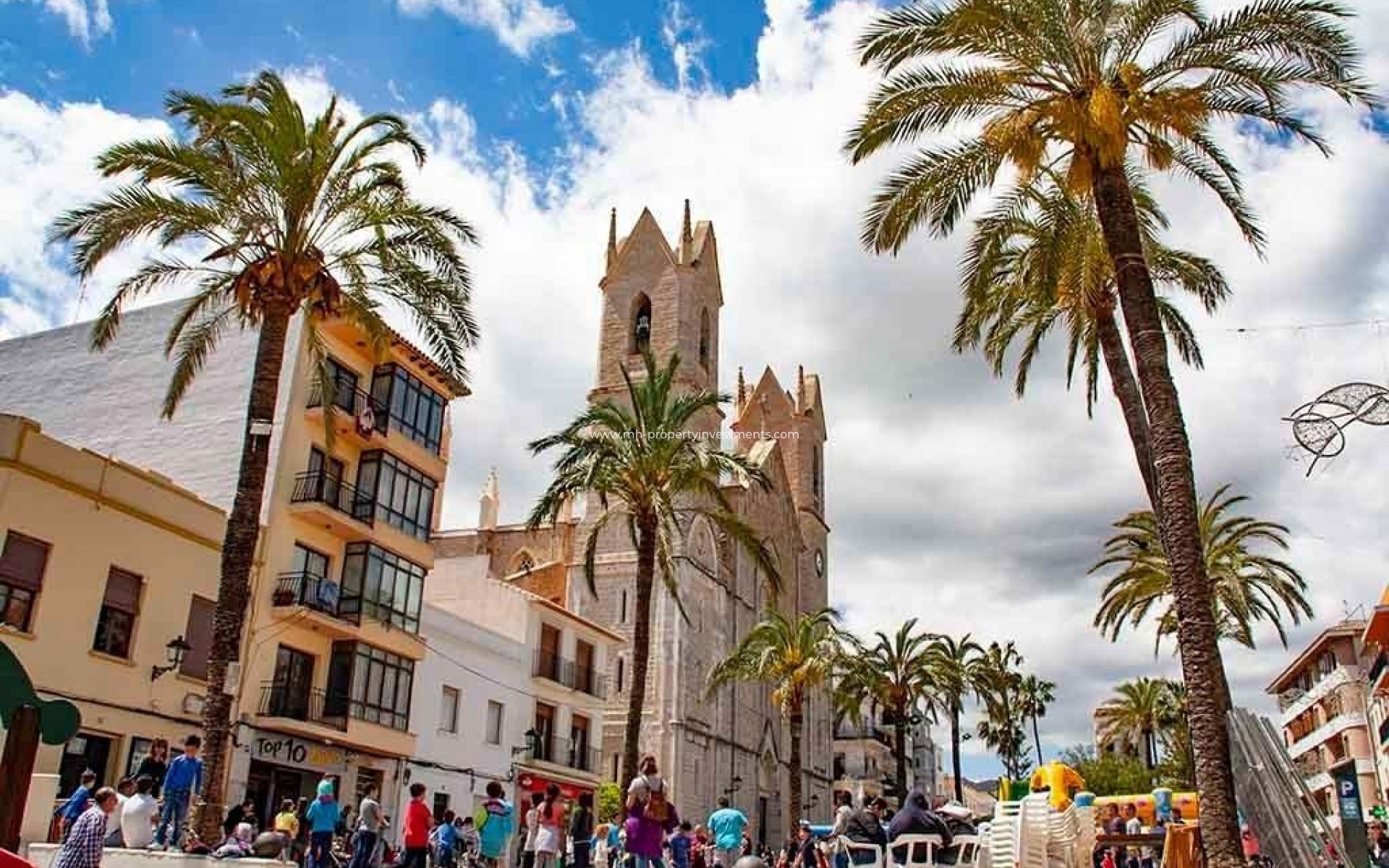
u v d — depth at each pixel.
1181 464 18.58
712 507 71.25
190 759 20.42
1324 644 70.38
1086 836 18.03
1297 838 17.42
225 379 37.97
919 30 20.78
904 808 16.64
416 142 24.95
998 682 71.81
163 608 30.89
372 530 38.25
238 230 23.25
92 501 29.08
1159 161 20.89
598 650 53.84
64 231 22.67
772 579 33.69
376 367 40.34
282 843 19.48
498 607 49.44
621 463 32.28
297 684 35.47
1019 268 27.69
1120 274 19.83
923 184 22.11
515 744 46.44
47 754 26.95
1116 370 24.69
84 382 40.09
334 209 24.02
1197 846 19.66
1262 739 18.66
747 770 71.94
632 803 16.83
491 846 22.16
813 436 97.69
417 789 21.22
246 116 22.33
